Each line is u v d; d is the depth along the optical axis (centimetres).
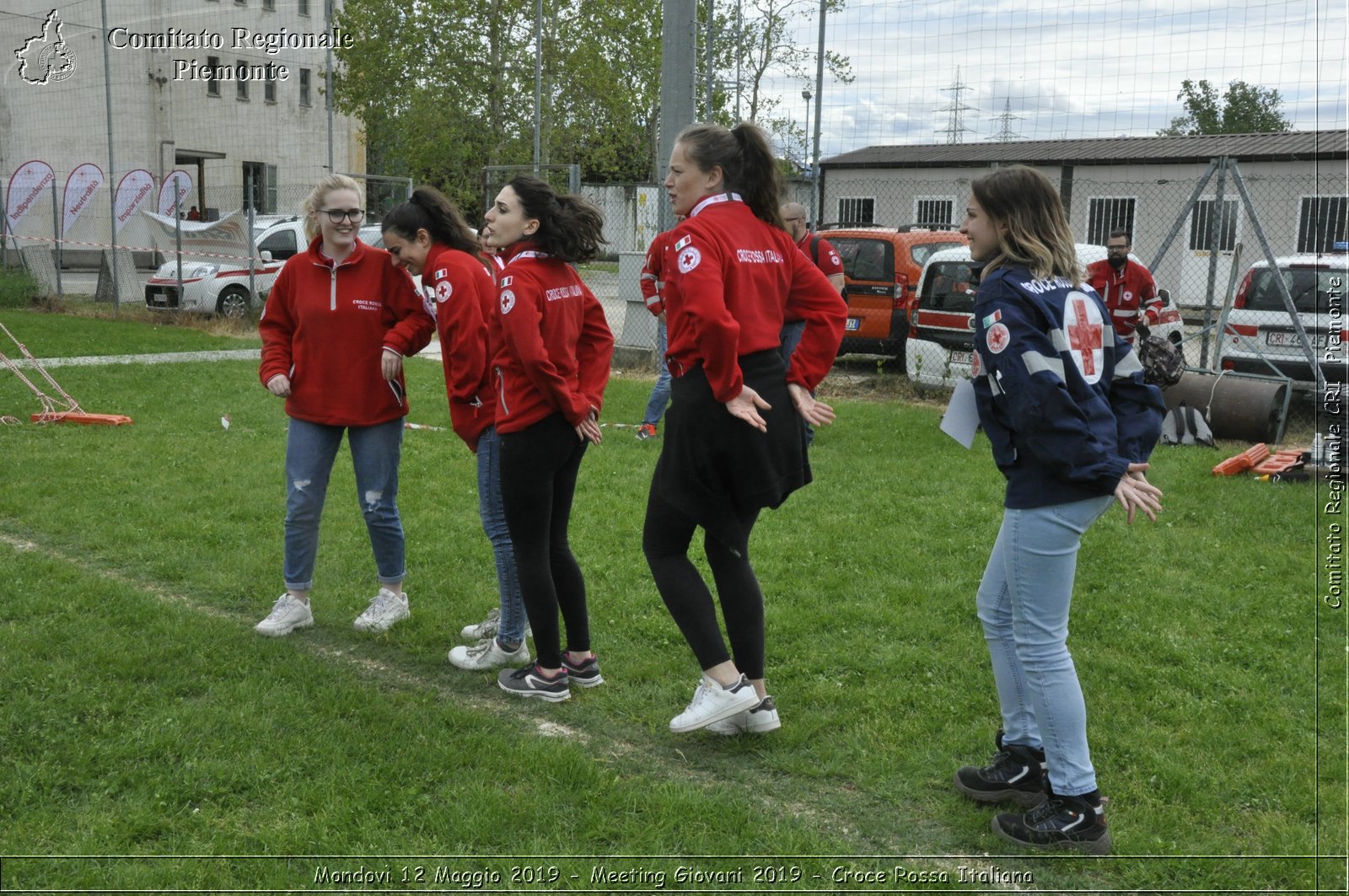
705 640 348
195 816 302
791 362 337
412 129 3095
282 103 3706
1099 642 441
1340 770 330
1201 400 895
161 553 549
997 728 361
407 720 364
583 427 374
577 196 375
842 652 428
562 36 3069
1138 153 1798
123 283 2067
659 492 339
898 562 542
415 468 752
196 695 387
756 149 333
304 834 292
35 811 302
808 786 330
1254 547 575
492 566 540
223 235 1833
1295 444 891
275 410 970
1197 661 417
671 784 324
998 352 278
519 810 308
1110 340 290
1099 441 273
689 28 991
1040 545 285
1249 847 292
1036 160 1875
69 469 723
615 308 1577
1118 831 300
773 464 329
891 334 1277
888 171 1969
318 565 538
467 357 388
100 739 344
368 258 436
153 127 3378
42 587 483
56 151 3197
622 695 394
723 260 317
